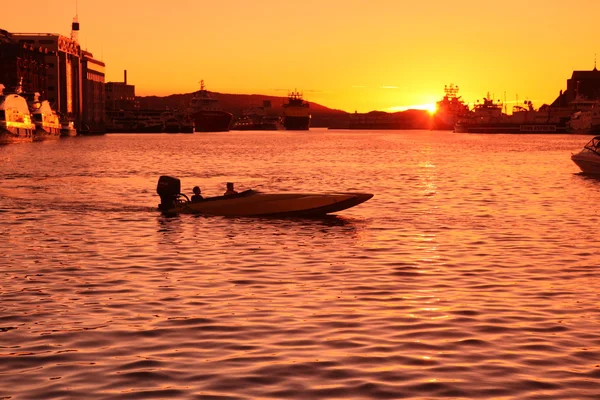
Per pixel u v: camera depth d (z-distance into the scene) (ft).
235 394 50.11
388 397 49.57
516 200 188.44
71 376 53.72
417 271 94.12
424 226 138.00
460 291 82.07
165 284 86.22
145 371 54.80
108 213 158.51
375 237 124.26
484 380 52.60
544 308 73.67
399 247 113.70
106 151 556.51
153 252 109.60
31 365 56.29
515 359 57.21
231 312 72.38
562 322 68.13
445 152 553.23
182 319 69.77
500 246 114.42
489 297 78.89
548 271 93.91
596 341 61.82
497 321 68.54
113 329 66.28
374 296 79.46
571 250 110.32
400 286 84.84
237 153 531.91
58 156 469.57
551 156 473.67
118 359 57.67
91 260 102.94
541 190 217.97
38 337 63.77
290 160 429.79
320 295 80.07
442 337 63.31
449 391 50.52
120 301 77.36
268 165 375.66
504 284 85.76
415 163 393.09
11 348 60.59
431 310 73.00
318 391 50.65
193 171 324.19
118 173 303.89
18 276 91.25
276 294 80.53
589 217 151.84
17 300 77.87
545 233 128.77
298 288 83.82
